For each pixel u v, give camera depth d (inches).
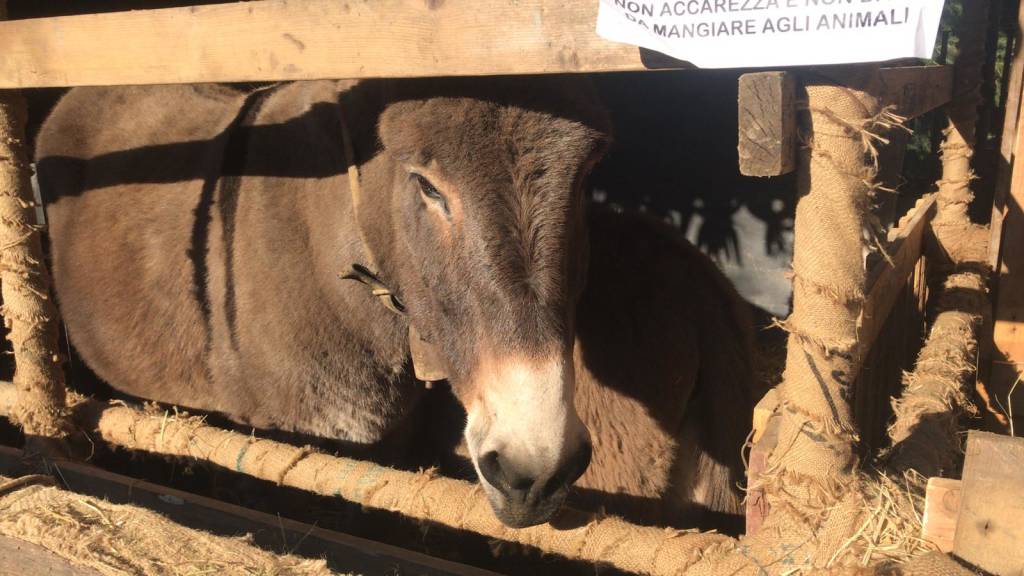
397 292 47.1
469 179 36.1
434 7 31.9
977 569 26.6
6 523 37.8
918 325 72.1
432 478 39.9
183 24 38.5
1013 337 68.7
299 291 51.9
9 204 49.4
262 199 53.1
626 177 87.7
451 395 57.2
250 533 38.0
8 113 48.9
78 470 47.6
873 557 28.0
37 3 83.4
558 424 34.6
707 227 83.7
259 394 54.6
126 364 61.1
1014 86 67.2
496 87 36.2
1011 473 25.8
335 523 58.4
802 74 28.0
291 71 36.0
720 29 26.6
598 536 34.9
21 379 51.1
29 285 50.2
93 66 42.4
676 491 51.1
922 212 71.6
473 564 54.2
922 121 115.0
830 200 28.6
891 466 35.6
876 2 24.5
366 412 54.6
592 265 51.6
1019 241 67.5
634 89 83.7
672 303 51.4
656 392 49.0
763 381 64.1
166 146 60.0
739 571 30.7
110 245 60.1
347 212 49.3
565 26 29.6
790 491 30.7
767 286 81.3
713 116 80.1
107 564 34.7
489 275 35.9
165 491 44.9
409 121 37.3
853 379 30.6
